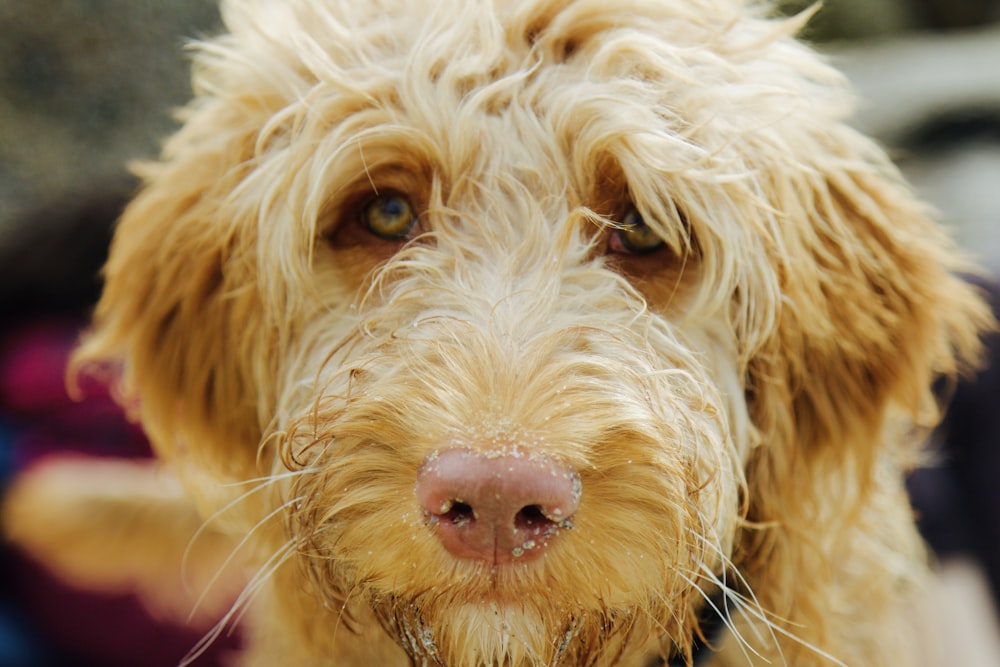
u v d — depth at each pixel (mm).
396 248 471
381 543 416
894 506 531
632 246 469
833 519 494
